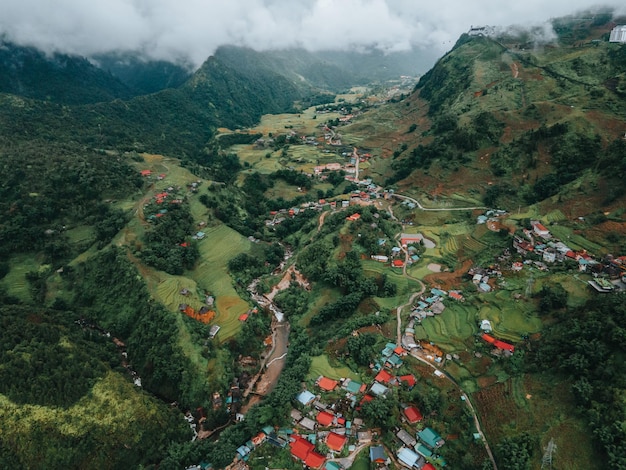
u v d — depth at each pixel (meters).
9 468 73.00
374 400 78.12
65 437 75.94
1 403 77.31
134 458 78.31
